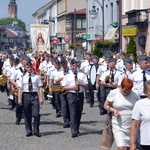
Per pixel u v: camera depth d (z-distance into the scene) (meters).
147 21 44.69
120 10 52.66
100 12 63.88
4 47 162.12
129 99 9.56
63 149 11.96
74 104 13.70
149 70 12.64
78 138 13.49
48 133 14.39
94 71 20.88
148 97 7.78
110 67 16.20
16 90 15.80
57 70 17.31
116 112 9.44
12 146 12.42
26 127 13.88
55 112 19.47
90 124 15.99
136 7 47.88
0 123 16.44
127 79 9.58
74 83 13.73
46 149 11.98
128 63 15.64
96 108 20.64
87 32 73.75
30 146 12.40
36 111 13.74
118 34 53.19
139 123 7.79
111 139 9.69
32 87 13.69
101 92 17.50
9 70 18.56
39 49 44.81
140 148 7.76
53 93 19.80
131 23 47.22
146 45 45.12
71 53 40.72
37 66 28.50
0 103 22.92
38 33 44.81
